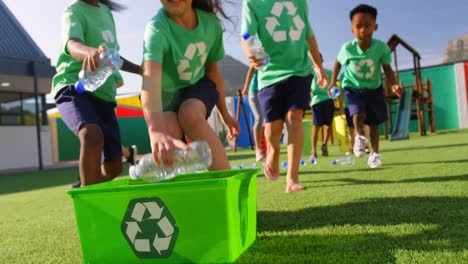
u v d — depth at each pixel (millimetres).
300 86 2965
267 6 3045
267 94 3064
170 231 1260
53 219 2668
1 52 10516
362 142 4598
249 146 14344
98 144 2279
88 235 1323
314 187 3045
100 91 2553
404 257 1288
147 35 1962
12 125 12477
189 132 1957
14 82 11695
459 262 1211
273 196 2775
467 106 14156
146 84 1821
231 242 1233
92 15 2562
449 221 1690
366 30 4293
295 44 3029
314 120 6230
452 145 6254
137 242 1282
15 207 3500
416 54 10906
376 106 4441
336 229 1707
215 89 2240
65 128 15570
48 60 11297
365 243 1474
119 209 1290
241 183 1373
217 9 2215
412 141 8273
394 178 3152
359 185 2941
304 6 3168
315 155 6207
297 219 1969
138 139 15469
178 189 1243
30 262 1629
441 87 14477
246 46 2709
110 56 1581
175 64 2061
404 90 10555
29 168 11984
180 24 2059
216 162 1907
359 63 4402
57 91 2414
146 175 1580
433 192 2367
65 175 7605
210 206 1229
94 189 1292
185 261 1254
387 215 1880
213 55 2289
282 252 1444
